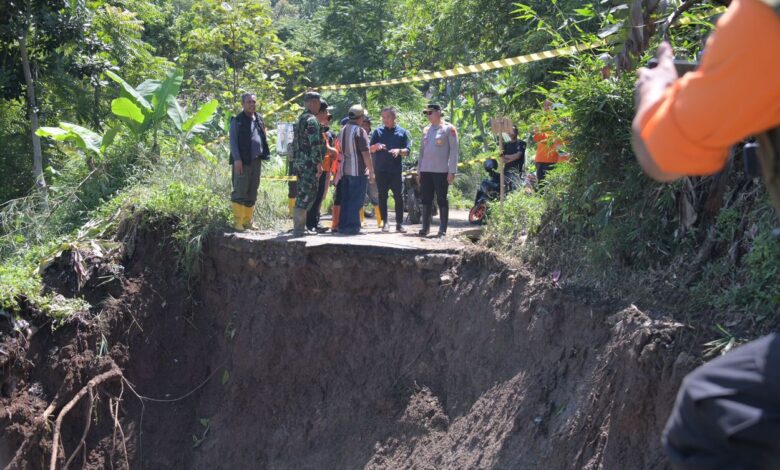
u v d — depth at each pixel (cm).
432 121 1056
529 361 760
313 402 973
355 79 2486
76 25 1716
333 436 933
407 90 2489
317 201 1145
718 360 188
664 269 683
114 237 1126
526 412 725
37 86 1898
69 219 1273
